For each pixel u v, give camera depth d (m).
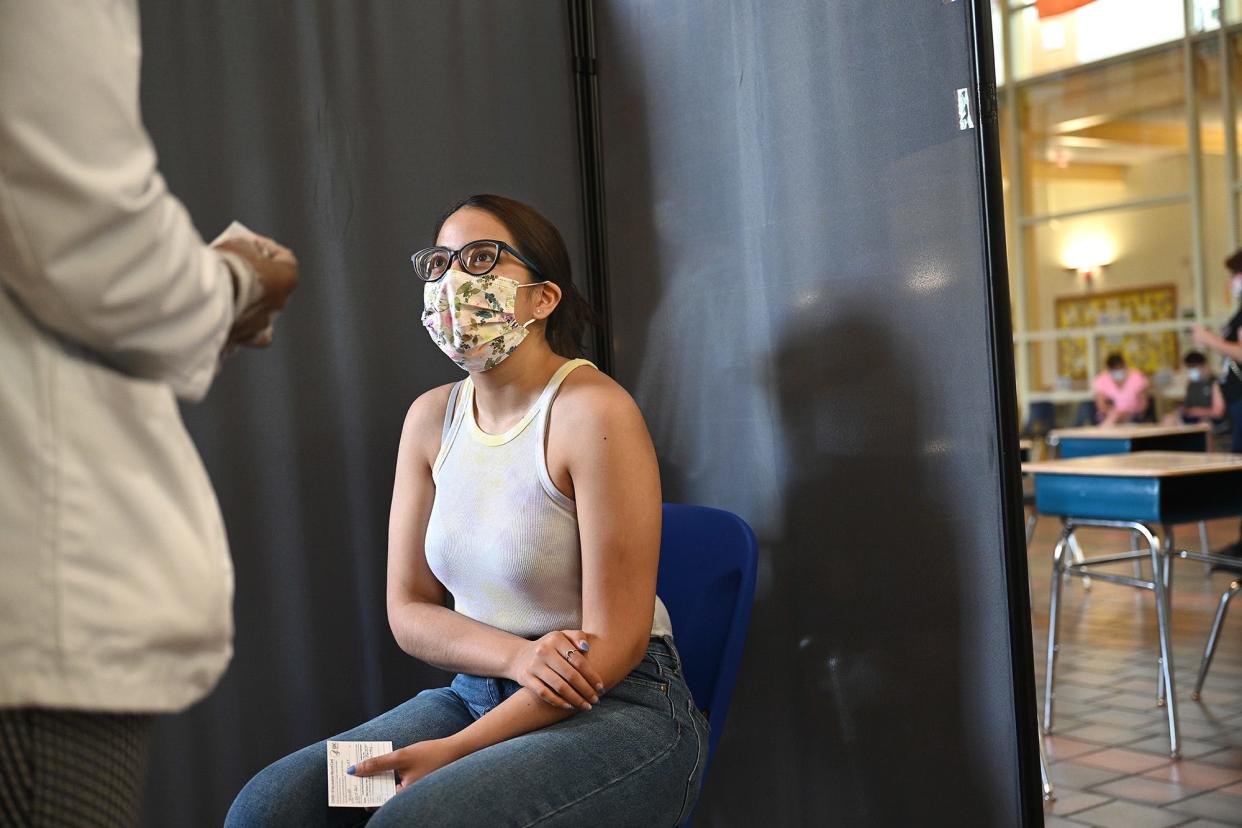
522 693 1.58
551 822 1.44
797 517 2.24
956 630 1.95
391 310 2.34
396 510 1.91
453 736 1.56
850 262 2.08
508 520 1.70
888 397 2.04
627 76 2.52
